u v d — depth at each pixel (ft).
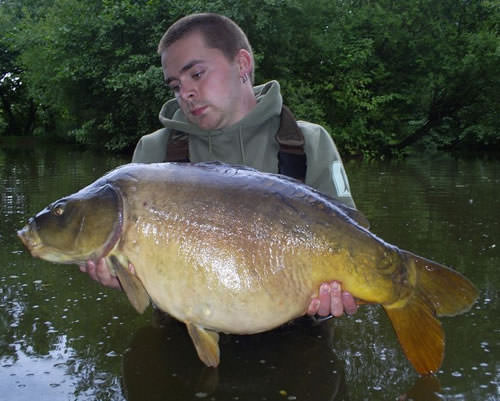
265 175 6.55
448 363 6.96
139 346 7.50
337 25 47.26
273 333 8.02
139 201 6.30
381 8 50.03
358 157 45.29
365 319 8.59
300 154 8.44
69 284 10.21
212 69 8.13
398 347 7.53
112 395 6.15
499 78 49.80
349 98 45.83
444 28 51.67
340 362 7.04
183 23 8.21
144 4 41.88
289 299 6.21
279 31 41.81
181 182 6.37
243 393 6.21
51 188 22.31
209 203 6.25
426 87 49.26
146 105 41.63
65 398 6.08
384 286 6.22
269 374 6.70
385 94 48.78
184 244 6.15
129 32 41.93
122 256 6.32
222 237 6.16
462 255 11.80
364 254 6.17
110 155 43.68
